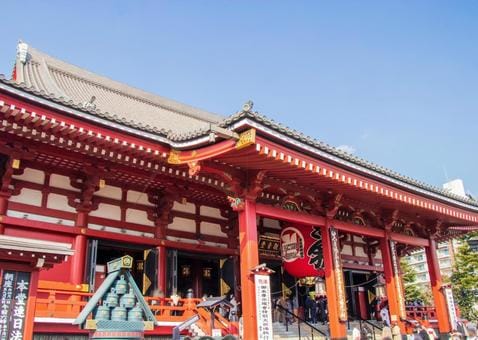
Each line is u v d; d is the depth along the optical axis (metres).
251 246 13.77
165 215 16.92
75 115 11.93
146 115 24.17
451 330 21.59
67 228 14.40
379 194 16.75
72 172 15.09
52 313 12.37
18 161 13.27
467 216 21.52
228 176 14.14
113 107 22.86
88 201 15.02
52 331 12.26
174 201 17.41
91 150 13.36
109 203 15.81
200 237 17.94
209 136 12.10
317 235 17.16
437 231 23.42
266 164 13.55
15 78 22.61
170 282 16.36
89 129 12.29
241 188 14.48
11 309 9.46
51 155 13.95
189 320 9.77
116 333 7.81
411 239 22.05
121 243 15.88
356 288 27.81
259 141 12.08
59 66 25.45
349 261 24.70
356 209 19.05
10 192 13.60
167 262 16.61
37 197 14.21
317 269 16.80
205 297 15.49
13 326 9.39
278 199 16.03
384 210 20.41
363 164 15.17
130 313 8.26
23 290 9.73
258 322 12.70
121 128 12.74
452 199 20.03
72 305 13.43
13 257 9.62
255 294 13.02
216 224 18.83
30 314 9.68
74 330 12.62
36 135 12.39
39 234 13.95
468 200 21.12
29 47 24.33
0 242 9.30
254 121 11.77
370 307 27.47
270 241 20.83
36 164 14.35
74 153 14.25
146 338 13.87
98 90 25.61
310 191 16.78
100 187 15.40
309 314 21.42
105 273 16.44
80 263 14.31
